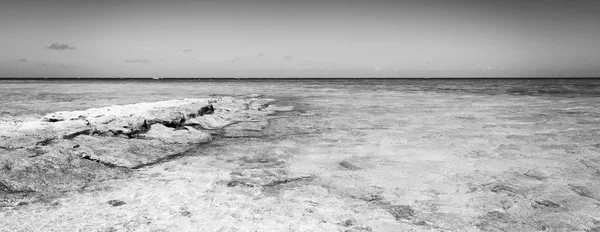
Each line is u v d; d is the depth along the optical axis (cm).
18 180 515
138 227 378
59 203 449
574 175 587
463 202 465
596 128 1088
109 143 744
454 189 518
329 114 1565
